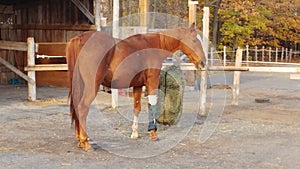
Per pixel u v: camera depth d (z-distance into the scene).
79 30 11.55
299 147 5.69
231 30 23.16
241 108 8.94
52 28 12.10
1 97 9.60
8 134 6.10
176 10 18.59
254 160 5.01
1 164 4.64
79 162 4.76
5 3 12.31
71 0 11.05
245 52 24.56
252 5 22.98
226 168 4.66
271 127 7.01
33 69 9.09
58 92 10.55
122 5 13.30
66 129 6.50
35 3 12.26
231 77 11.86
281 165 4.83
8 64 9.25
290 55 26.33
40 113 7.79
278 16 25.11
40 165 4.62
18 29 12.57
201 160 4.96
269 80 15.26
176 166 4.70
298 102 9.98
